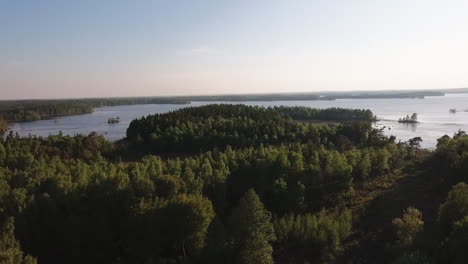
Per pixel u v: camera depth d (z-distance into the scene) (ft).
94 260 202.49
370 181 316.40
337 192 278.46
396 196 278.46
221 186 250.16
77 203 216.13
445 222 196.44
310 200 269.23
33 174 269.03
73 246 199.41
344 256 204.44
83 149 459.32
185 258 184.85
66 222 201.46
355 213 243.81
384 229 229.04
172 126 546.26
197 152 502.79
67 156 436.35
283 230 209.46
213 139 500.74
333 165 289.12
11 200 212.84
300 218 222.07
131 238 198.70
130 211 204.64
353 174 310.04
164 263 182.19
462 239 163.94
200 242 192.65
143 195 218.79
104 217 207.10
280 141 494.59
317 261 200.03
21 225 201.26
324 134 512.63
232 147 485.97
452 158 321.52
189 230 193.06
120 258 201.05
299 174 270.67
